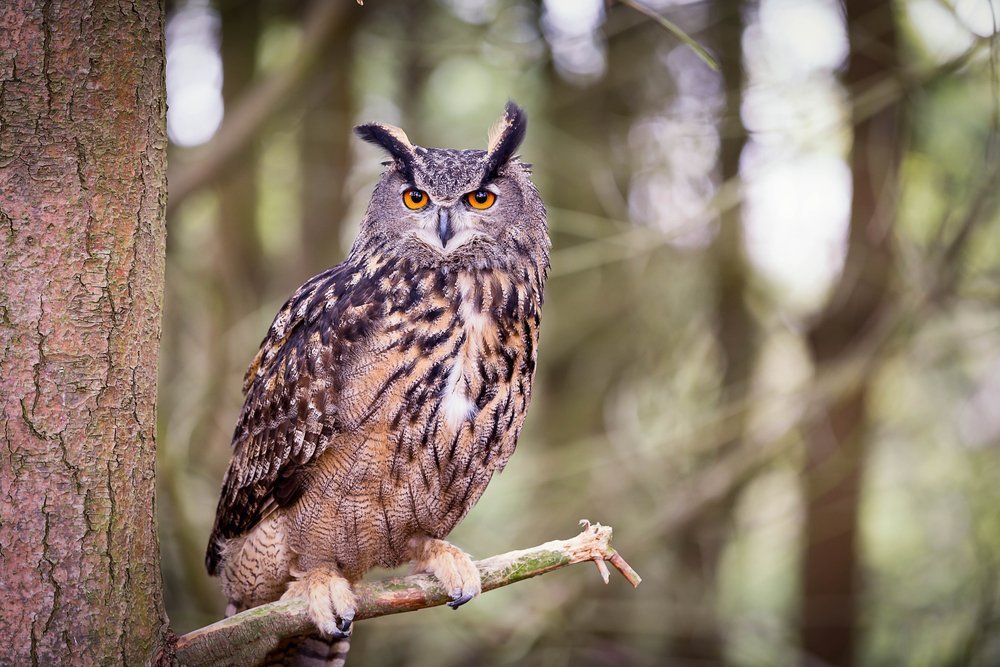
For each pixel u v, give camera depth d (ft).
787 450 40.57
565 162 46.11
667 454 42.47
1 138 14.40
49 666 14.55
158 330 15.84
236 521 22.08
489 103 53.21
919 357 41.04
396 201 21.68
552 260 39.42
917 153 37.58
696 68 47.19
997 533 42.34
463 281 20.65
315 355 19.83
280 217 55.72
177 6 41.98
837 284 41.93
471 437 20.29
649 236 37.29
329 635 19.44
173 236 39.99
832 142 41.32
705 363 48.21
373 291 20.12
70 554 14.70
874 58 39.17
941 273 34.99
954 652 42.32
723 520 46.78
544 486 48.49
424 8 45.73
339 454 20.04
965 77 36.58
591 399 51.78
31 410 14.51
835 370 39.19
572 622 43.42
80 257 14.71
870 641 48.93
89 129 14.71
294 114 42.98
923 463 46.91
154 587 15.79
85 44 14.65
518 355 20.99
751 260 45.34
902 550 53.01
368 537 20.94
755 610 55.77
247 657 16.53
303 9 44.01
